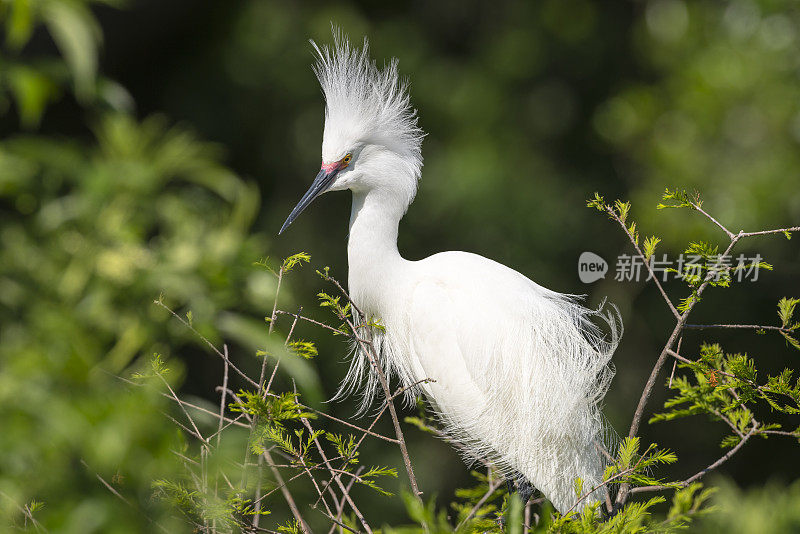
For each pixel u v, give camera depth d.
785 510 7.02
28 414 3.57
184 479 4.27
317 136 14.95
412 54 15.12
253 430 4.27
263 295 5.88
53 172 6.03
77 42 4.93
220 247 5.84
